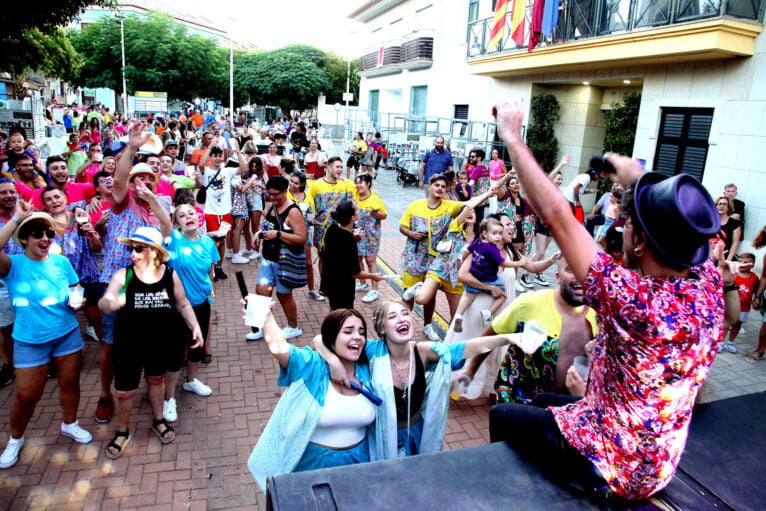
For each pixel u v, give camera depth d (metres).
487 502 1.53
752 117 9.66
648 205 1.33
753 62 9.57
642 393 1.34
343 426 2.80
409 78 25.39
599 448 1.46
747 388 5.71
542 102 15.20
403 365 3.03
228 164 8.55
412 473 1.63
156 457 4.11
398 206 15.59
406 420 2.99
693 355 1.31
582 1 12.20
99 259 5.44
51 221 3.78
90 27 33.53
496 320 3.86
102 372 4.43
